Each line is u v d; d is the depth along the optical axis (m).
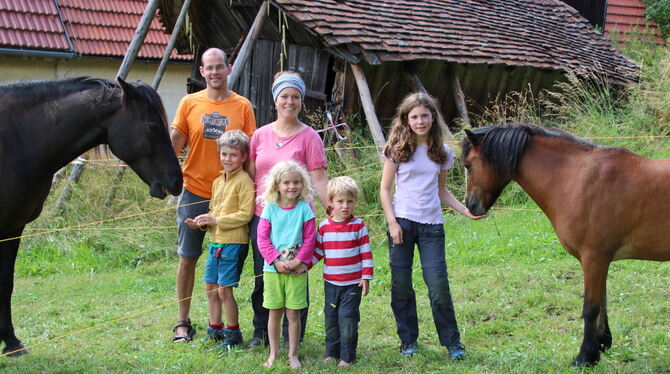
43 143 4.26
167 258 7.89
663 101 9.68
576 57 12.11
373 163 8.48
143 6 15.80
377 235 7.72
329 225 4.20
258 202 4.41
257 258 4.48
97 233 8.25
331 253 4.18
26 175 4.22
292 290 4.11
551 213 4.11
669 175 3.76
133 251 8.09
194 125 4.71
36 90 4.31
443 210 8.63
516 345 4.49
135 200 8.80
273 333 4.19
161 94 15.66
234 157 4.39
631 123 9.69
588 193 3.89
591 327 3.97
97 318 5.61
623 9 19.25
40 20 13.80
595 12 18.55
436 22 10.85
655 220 3.77
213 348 4.55
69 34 14.21
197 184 4.76
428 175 4.23
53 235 8.18
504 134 4.18
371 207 8.19
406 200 4.25
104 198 8.78
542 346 4.47
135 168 4.43
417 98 4.14
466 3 12.47
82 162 8.78
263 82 10.27
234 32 10.94
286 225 4.12
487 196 4.30
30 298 6.36
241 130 4.80
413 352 4.32
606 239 3.88
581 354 4.02
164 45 15.26
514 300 5.46
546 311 5.22
